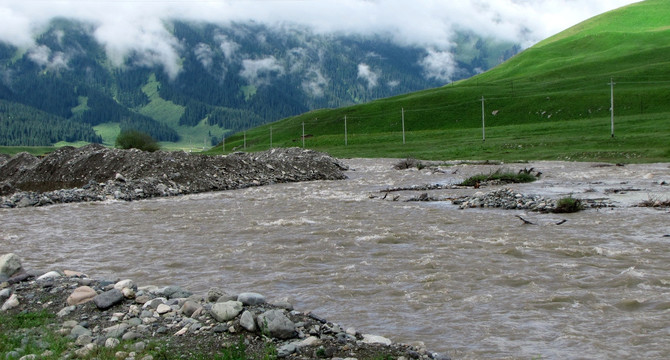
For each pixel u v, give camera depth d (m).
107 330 10.16
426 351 9.22
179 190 46.06
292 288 14.16
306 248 19.69
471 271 15.42
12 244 22.47
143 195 43.12
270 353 8.88
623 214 26.62
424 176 60.31
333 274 15.52
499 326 10.87
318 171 61.06
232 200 39.19
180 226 26.56
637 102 183.38
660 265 15.84
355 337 9.77
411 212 29.70
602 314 11.50
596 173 56.25
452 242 20.19
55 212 33.62
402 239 21.03
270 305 10.98
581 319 11.20
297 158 64.31
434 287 13.86
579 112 188.12
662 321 10.94
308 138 187.88
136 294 12.14
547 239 20.44
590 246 18.83
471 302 12.48
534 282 14.11
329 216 28.70
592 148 92.88
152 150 92.94
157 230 25.50
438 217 27.39
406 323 11.18
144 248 20.81
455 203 33.31
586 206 29.39
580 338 10.10
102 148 60.41
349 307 12.38
